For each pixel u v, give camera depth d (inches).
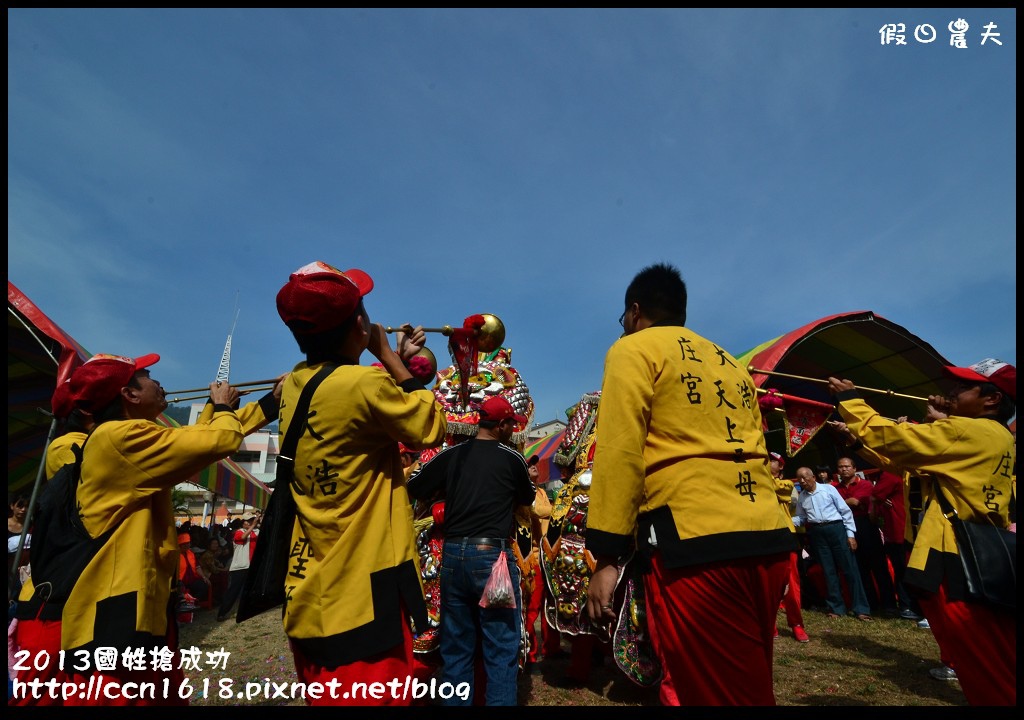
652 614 74.7
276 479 83.0
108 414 100.2
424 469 133.3
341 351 86.8
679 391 75.2
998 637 96.4
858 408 116.3
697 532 69.4
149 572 90.1
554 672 174.6
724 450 73.2
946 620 101.7
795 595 214.8
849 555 266.5
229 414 98.0
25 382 287.6
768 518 71.8
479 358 161.9
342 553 75.0
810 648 204.1
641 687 147.0
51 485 91.8
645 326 88.8
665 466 73.3
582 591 160.2
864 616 259.3
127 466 88.2
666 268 92.2
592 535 70.3
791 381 413.7
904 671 175.8
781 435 433.1
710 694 68.5
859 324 324.5
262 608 79.0
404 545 80.9
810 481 279.9
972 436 104.3
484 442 133.3
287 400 84.7
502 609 120.4
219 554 388.8
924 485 113.1
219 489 417.4
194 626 271.3
